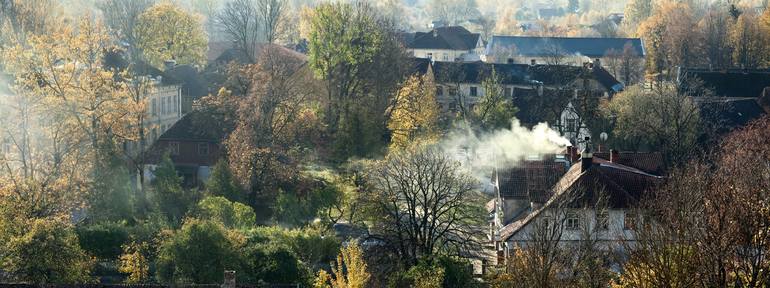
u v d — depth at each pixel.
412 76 139.00
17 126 101.25
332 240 89.25
